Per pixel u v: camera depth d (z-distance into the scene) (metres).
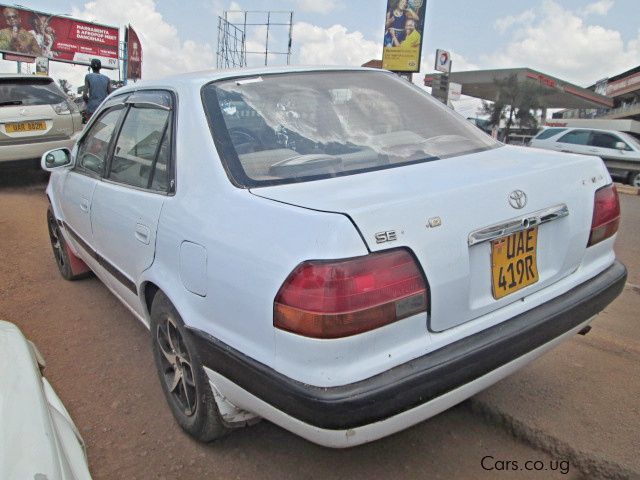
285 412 1.84
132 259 2.85
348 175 2.27
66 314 4.13
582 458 2.44
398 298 1.79
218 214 2.15
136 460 2.50
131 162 3.02
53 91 8.88
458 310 1.96
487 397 2.87
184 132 2.53
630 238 7.16
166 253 2.43
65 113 8.70
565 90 38.62
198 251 2.18
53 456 1.45
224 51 21.08
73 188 3.87
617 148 14.38
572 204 2.34
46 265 5.32
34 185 9.67
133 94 3.32
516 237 2.15
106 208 3.15
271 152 2.37
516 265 2.16
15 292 4.61
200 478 2.38
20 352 1.94
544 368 3.20
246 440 2.63
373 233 1.77
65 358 3.46
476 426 2.75
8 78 8.49
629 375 3.12
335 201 1.91
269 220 1.94
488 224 2.02
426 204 1.90
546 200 2.23
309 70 2.95
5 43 34.19
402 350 1.84
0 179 9.84
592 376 3.10
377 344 1.79
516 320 2.13
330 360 1.74
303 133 2.50
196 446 2.59
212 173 2.30
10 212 7.61
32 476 1.34
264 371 1.87
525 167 2.35
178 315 2.40
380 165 2.39
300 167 2.31
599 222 2.47
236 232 2.03
